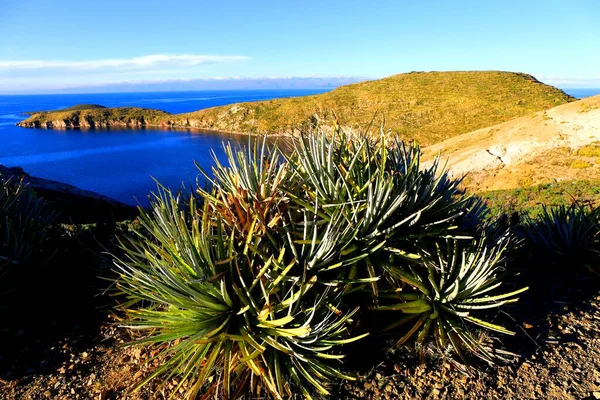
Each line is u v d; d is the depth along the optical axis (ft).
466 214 13.85
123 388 9.87
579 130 109.29
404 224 11.38
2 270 13.01
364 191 10.96
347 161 11.59
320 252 9.56
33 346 11.72
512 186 92.32
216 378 9.45
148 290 10.32
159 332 10.57
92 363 10.97
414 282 10.43
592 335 11.09
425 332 9.90
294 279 9.24
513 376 9.62
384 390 9.27
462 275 10.64
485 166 110.73
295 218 10.66
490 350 10.05
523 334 11.19
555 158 100.89
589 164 91.15
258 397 8.80
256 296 9.61
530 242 16.56
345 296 10.38
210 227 10.18
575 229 15.90
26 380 10.36
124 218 43.70
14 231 13.83
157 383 9.90
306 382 9.32
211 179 11.67
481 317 11.37
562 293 13.52
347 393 9.19
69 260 16.22
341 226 10.43
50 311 13.41
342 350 10.12
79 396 9.71
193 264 9.14
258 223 9.83
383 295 10.38
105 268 15.19
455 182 12.90
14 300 13.25
